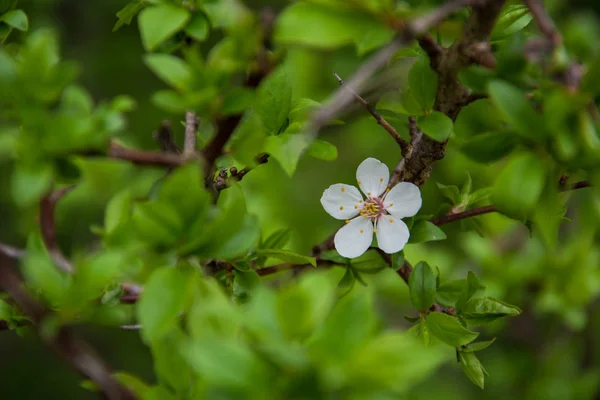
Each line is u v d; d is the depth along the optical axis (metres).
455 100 0.40
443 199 0.45
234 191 0.42
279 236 0.44
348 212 0.44
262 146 0.40
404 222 0.43
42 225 0.42
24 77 0.38
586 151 0.38
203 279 0.38
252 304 0.37
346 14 0.38
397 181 0.43
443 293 0.43
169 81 0.39
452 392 0.52
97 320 0.41
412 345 0.36
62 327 0.38
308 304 0.37
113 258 0.38
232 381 0.36
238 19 0.38
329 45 0.38
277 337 0.36
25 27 0.42
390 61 0.42
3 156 0.51
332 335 0.36
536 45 0.38
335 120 0.41
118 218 0.44
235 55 0.38
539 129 0.38
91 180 0.48
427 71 0.40
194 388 0.39
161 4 0.40
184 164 0.39
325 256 0.43
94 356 0.38
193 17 0.40
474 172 0.53
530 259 0.54
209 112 0.38
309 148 0.41
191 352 0.36
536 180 0.38
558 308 0.54
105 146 0.38
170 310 0.38
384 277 0.51
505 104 0.38
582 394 0.54
